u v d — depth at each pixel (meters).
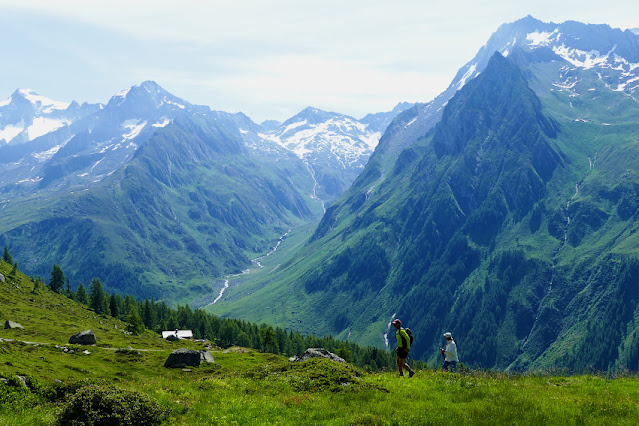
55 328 156.38
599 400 25.75
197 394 28.69
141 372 101.94
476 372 35.16
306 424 22.84
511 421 21.81
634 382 32.31
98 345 137.38
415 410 24.11
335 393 28.33
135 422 23.27
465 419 22.23
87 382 28.94
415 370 36.69
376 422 22.58
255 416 24.17
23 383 30.34
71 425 23.11
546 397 26.48
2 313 161.38
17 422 24.05
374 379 31.91
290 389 29.53
